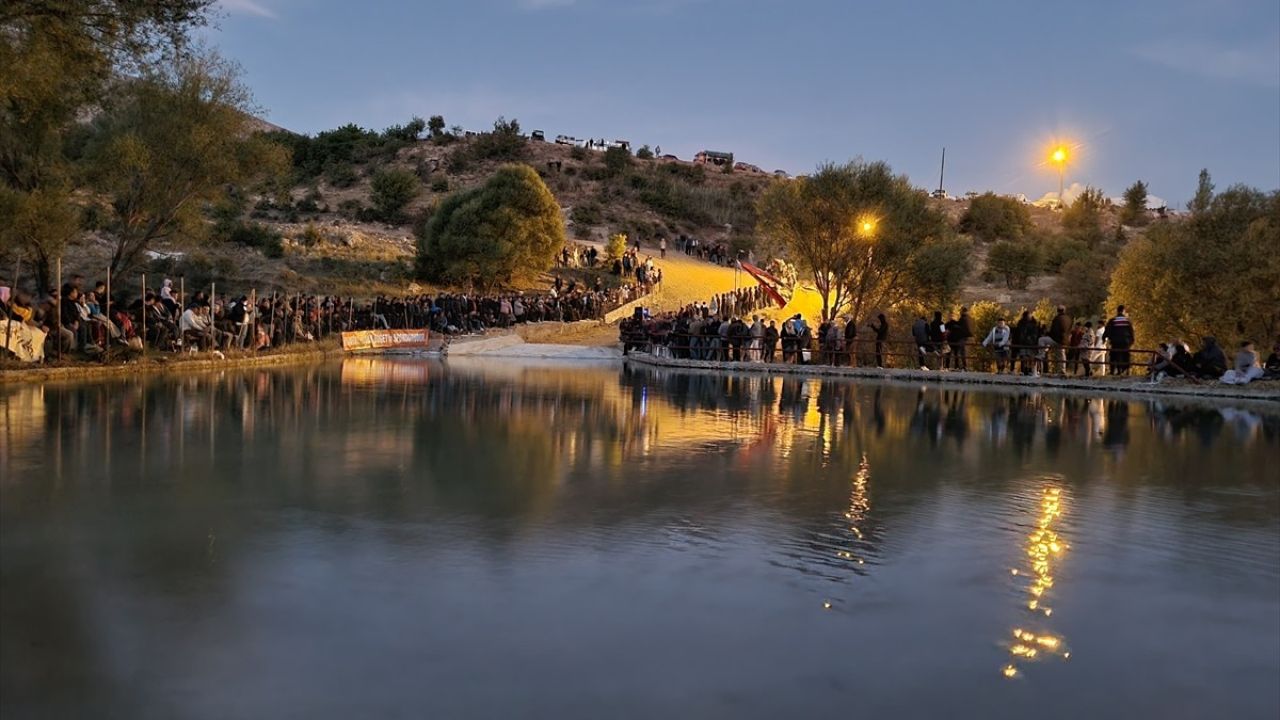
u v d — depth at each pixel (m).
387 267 57.72
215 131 30.36
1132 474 11.56
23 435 12.59
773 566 7.16
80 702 4.61
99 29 19.67
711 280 74.88
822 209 41.97
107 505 8.60
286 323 33.28
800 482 10.63
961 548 7.80
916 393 24.36
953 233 46.06
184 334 26.58
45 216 26.03
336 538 7.62
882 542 7.96
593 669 5.13
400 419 15.66
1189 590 6.77
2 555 6.96
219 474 10.22
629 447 13.20
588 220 91.88
